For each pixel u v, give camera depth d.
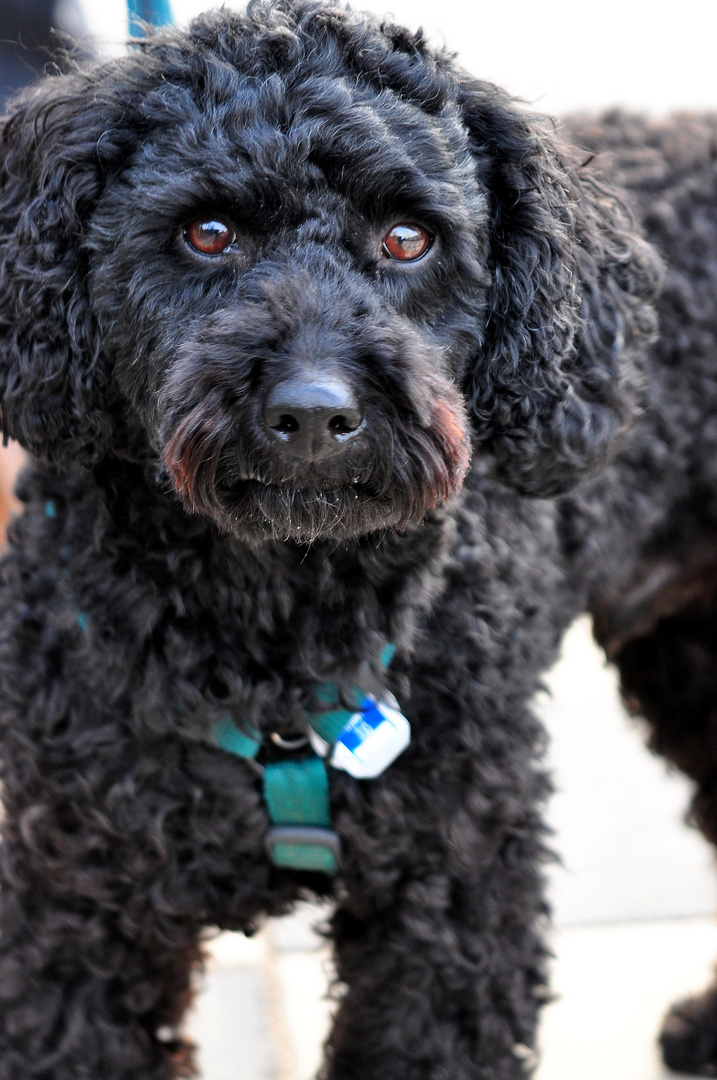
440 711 0.91
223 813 0.89
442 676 0.91
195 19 0.90
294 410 0.82
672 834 1.23
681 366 1.06
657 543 1.09
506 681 0.93
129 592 0.89
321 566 0.89
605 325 0.97
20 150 0.92
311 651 0.89
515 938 0.93
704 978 1.11
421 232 0.89
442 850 0.91
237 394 0.84
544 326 0.93
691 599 1.13
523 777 0.93
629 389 0.98
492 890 0.92
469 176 0.91
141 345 0.88
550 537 0.99
